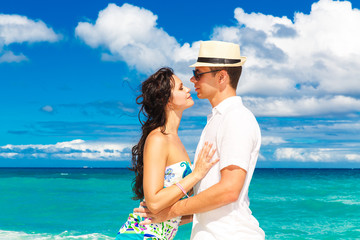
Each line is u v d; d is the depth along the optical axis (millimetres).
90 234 9352
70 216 12500
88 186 25422
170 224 2789
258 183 31875
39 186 25062
